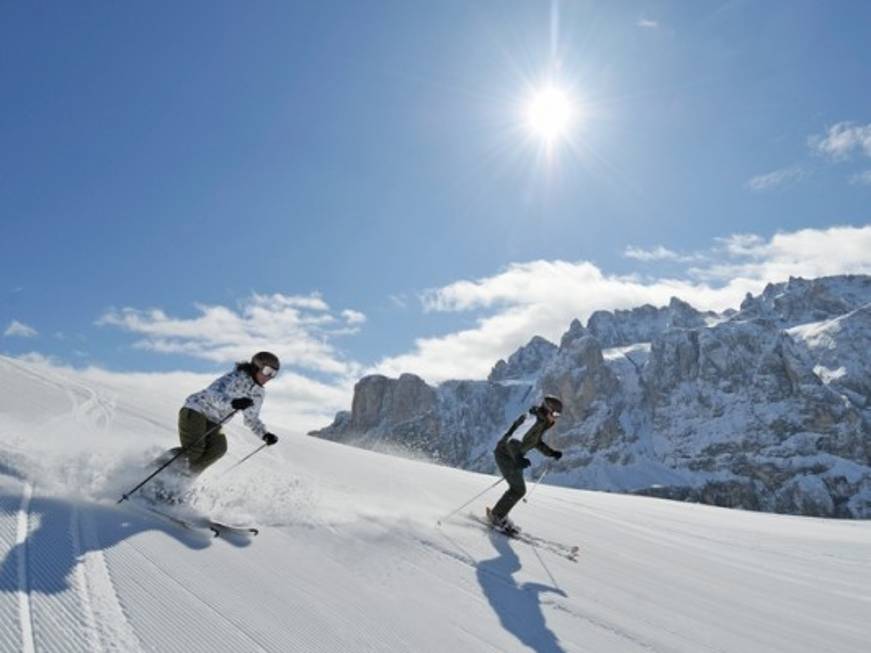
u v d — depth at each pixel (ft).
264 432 21.48
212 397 20.77
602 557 24.34
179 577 13.58
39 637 9.85
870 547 38.96
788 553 33.14
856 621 20.53
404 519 23.86
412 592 15.99
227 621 12.09
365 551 18.61
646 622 16.99
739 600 21.02
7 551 12.67
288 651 11.51
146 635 10.80
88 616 10.90
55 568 12.44
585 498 49.78
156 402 47.93
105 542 14.57
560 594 18.15
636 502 57.88
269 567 15.57
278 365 21.38
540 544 24.18
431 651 12.86
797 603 21.88
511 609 16.16
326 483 28.96
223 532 17.66
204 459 20.84
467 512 27.76
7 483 16.94
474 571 18.80
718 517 53.11
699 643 16.08
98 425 30.27
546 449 26.84
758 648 16.43
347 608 14.06
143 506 18.15
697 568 25.30
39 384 42.47
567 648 14.37
